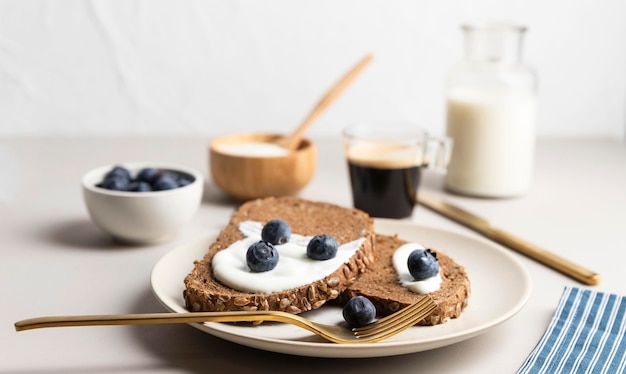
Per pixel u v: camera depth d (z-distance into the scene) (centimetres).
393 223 81
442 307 66
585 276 75
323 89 121
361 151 86
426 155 88
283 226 71
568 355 63
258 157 87
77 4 114
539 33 122
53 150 105
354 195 87
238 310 65
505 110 91
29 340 65
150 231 78
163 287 69
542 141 116
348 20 119
